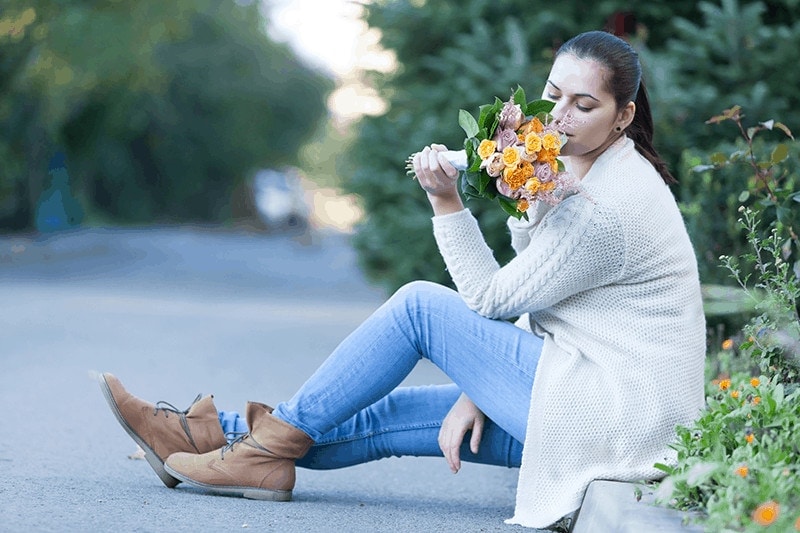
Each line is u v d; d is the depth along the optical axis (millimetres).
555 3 12570
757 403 4535
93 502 4867
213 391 9859
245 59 56031
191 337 14469
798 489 3721
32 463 6008
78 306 18078
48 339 13320
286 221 65500
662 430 4391
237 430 5242
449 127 12078
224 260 34469
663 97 10820
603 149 4594
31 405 8391
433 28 13062
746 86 11555
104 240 37062
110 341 13484
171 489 5254
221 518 4637
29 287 21969
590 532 4133
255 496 5059
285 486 5055
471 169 4367
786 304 5332
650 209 4453
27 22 27469
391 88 13625
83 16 28672
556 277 4414
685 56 11609
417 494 5828
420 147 12281
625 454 4379
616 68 4438
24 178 37750
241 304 20281
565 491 4391
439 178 4539
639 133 4766
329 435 5066
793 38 11438
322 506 5102
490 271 4613
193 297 21469
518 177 4277
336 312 19516
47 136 37562
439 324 4719
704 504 3941
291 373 11344
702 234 7617
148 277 26734
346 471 6426
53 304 18219
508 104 4359
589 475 4359
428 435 4992
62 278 25250
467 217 4645
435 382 11180
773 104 10938
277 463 5020
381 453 5070
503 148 4332
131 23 30453
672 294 4504
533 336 4652
